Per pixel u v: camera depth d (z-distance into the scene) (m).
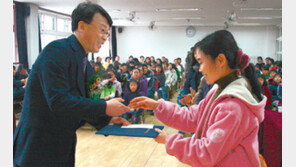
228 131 0.82
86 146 3.24
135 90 4.27
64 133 1.09
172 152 0.93
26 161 1.04
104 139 3.52
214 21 11.34
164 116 1.16
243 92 0.86
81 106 0.97
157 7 7.89
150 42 14.02
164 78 6.71
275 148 1.98
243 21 11.21
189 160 0.89
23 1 6.86
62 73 1.00
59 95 0.96
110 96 3.82
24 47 7.10
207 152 0.84
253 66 0.99
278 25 12.31
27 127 1.05
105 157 2.88
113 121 1.38
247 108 0.85
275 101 3.67
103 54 13.12
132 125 1.32
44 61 0.99
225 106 0.85
